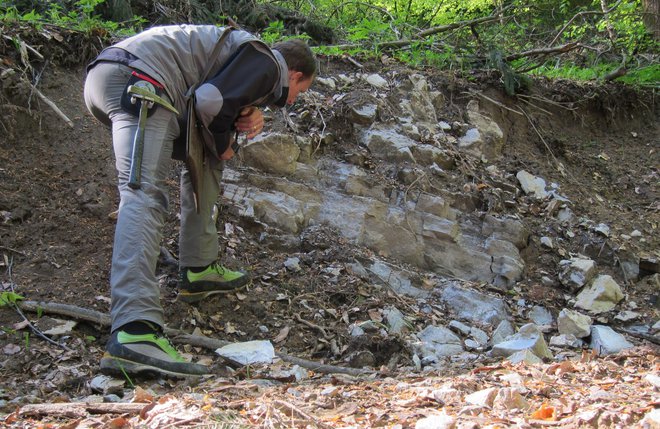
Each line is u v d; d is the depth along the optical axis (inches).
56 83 186.2
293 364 131.7
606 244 201.8
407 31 280.1
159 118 120.1
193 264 143.9
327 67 229.1
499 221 195.5
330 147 200.7
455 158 213.2
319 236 177.3
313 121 202.2
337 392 106.0
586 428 80.7
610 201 231.3
